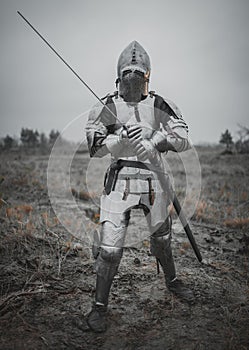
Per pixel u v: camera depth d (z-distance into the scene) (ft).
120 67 10.60
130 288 12.23
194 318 10.75
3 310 10.70
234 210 22.03
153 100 10.69
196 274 13.41
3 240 15.20
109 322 10.45
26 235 15.71
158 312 10.96
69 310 10.92
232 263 14.70
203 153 40.81
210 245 16.67
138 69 10.35
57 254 14.43
